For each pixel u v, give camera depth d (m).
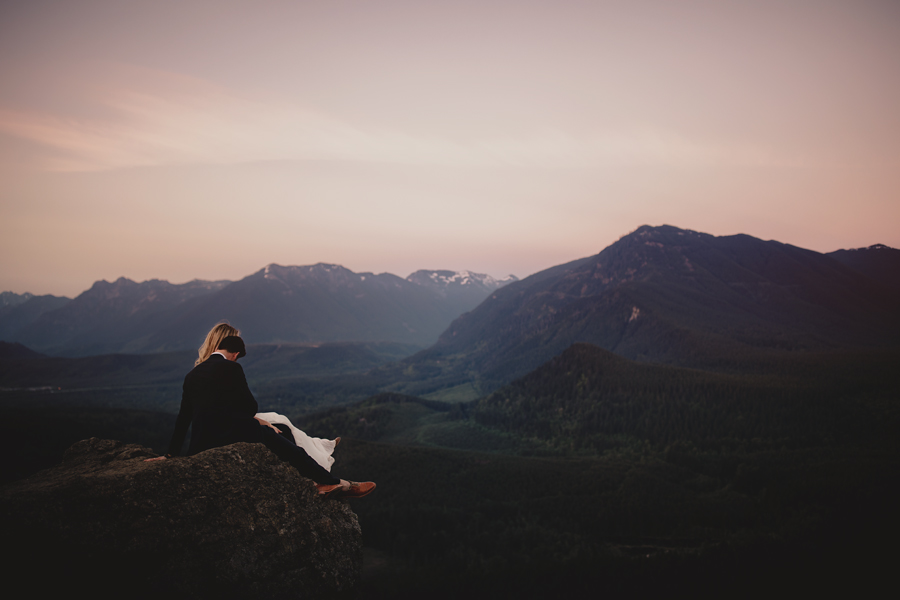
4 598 3.90
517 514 142.50
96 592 4.41
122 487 4.91
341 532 6.54
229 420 6.37
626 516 138.25
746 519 137.00
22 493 4.41
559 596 95.31
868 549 109.31
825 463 167.25
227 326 7.25
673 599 93.25
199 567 5.06
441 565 112.81
